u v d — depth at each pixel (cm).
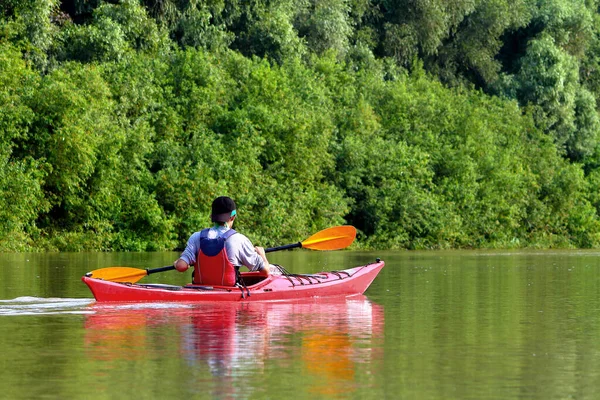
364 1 7031
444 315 1495
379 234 5228
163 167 4438
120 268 1734
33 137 3966
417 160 5553
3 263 2938
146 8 5275
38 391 848
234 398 820
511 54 8338
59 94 3925
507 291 2000
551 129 7544
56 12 4909
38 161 3875
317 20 6253
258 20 5919
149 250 4172
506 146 6681
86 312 1470
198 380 898
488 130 6462
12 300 1648
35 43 4394
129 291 1605
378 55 7312
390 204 5259
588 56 8638
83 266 2775
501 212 6016
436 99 6391
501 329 1312
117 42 4672
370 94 6097
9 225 3775
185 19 5338
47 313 1455
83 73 4159
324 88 5731
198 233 1669
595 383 899
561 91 7462
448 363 1010
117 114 4359
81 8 5125
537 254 4484
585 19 8306
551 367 989
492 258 3875
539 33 8038
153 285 1661
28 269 2611
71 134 3881
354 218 5378
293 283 1758
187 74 4803
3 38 4194
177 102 4716
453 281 2320
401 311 1553
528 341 1188
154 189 4366
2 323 1334
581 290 2039
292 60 5684
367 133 5597
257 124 4847
